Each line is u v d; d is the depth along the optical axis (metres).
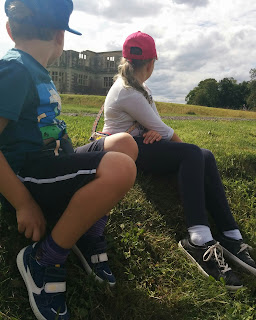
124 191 1.45
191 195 2.02
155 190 2.64
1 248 1.79
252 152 3.95
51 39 1.60
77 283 1.69
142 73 2.42
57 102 1.69
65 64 50.09
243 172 3.29
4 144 1.53
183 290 1.81
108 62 54.44
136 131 2.39
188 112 29.12
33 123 1.55
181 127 7.71
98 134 2.26
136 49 2.32
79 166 1.47
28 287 1.50
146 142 2.29
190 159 2.10
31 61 1.52
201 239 1.94
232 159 3.43
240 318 1.64
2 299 1.53
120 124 2.38
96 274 1.71
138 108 2.29
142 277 1.85
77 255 1.82
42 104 1.57
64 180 1.48
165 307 1.68
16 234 1.88
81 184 1.44
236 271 2.02
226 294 1.79
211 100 75.69
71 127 5.23
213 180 2.23
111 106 2.36
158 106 29.84
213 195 2.21
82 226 1.45
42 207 1.67
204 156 2.25
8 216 1.97
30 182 1.56
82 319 1.55
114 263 1.89
